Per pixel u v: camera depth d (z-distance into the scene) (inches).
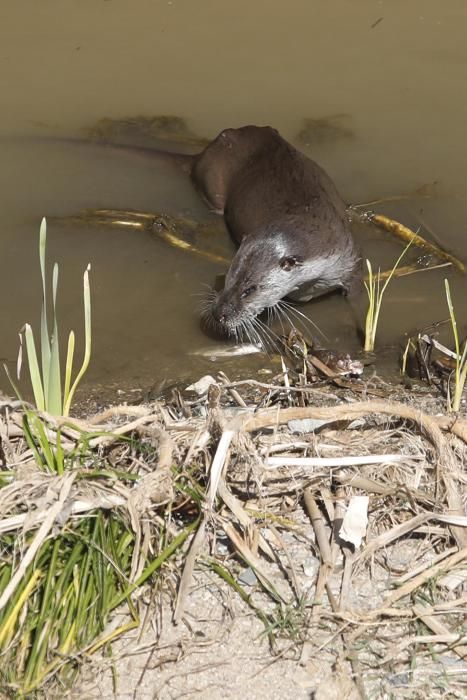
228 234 267.9
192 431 151.0
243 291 227.0
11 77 334.6
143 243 256.4
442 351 198.5
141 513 134.3
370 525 142.1
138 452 150.4
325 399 187.5
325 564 133.9
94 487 135.9
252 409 167.9
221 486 138.3
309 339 220.4
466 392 192.5
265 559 138.3
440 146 291.4
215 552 137.5
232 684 121.3
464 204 264.5
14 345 217.6
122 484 137.6
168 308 231.8
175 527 138.7
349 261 238.7
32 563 128.0
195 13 380.2
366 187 273.3
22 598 124.6
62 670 121.7
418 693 118.7
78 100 323.0
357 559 135.3
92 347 217.3
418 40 354.0
